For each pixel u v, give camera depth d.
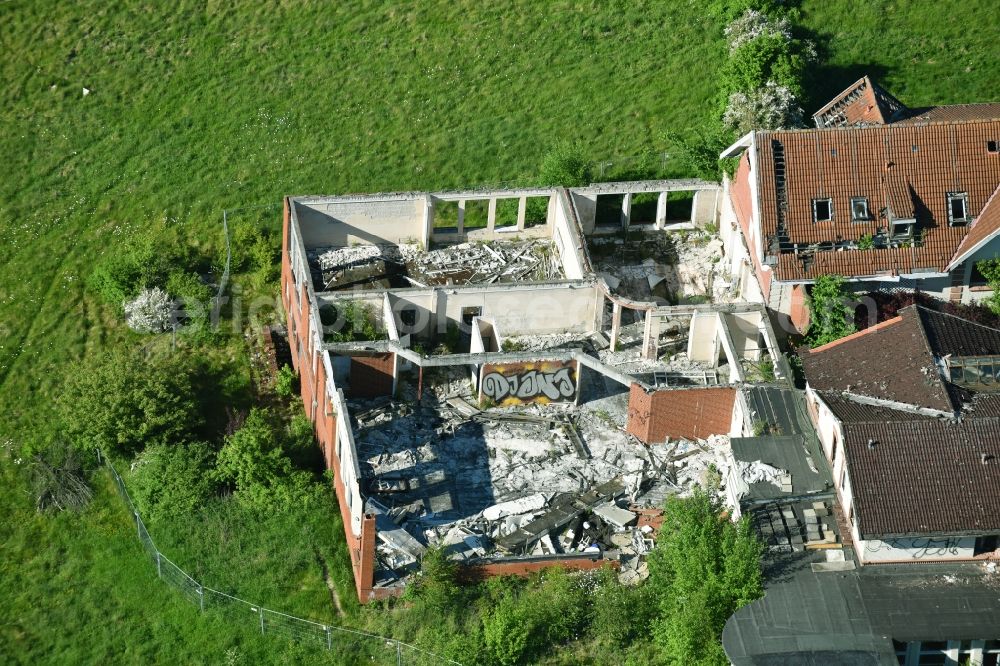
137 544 65.62
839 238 67.56
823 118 77.19
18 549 66.56
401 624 60.19
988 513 57.56
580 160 77.88
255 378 73.31
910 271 67.44
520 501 63.50
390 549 61.81
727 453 65.12
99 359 72.00
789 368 65.62
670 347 70.19
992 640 57.41
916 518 57.44
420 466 65.31
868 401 61.62
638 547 61.88
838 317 66.75
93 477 68.69
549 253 75.69
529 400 68.31
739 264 72.69
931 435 58.94
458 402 68.38
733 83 81.12
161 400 69.31
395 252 75.75
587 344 70.94
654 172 81.25
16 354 75.75
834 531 59.91
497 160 82.75
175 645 61.94
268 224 80.56
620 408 68.25
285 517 64.88
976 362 61.94
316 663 60.19
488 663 58.16
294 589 62.62
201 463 67.12
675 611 57.59
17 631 63.56
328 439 65.81
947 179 68.25
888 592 57.75
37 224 81.81
